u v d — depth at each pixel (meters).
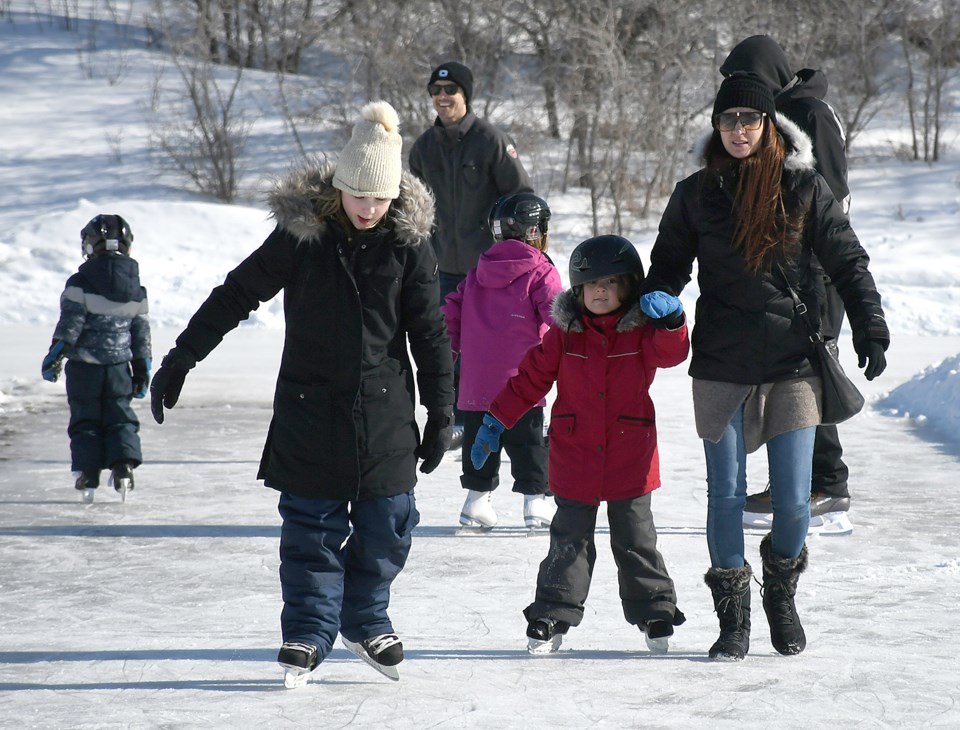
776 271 15.87
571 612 16.88
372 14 114.56
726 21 116.06
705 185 16.03
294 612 15.12
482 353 24.95
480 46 117.62
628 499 16.88
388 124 14.82
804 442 16.16
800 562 16.53
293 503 15.39
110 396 28.56
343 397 15.08
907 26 132.50
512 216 25.11
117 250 28.73
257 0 147.50
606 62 109.38
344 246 15.02
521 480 25.52
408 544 15.63
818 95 23.44
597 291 16.64
